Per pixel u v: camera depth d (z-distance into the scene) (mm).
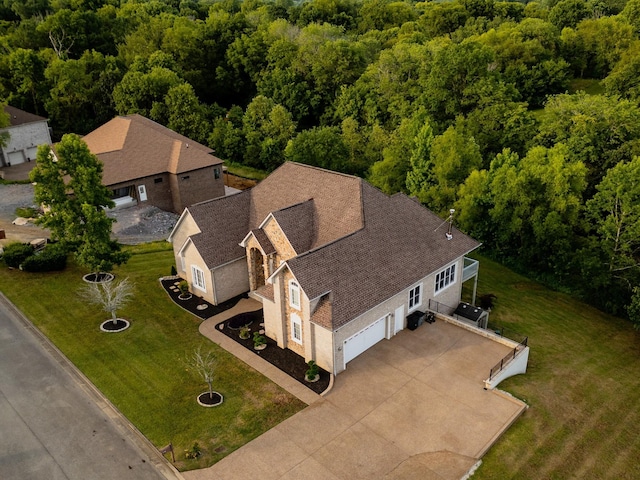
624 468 23531
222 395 26688
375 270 30234
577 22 103000
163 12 110750
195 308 34812
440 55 63906
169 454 22984
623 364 33219
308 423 24766
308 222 33719
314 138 60594
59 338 31078
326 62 79000
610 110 52125
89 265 35312
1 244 42625
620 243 39250
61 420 24875
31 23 89250
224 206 36719
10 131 63625
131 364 28984
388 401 26141
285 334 30203
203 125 72750
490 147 60562
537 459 23219
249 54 89438
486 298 39344
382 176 53219
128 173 50375
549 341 34875
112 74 76438
